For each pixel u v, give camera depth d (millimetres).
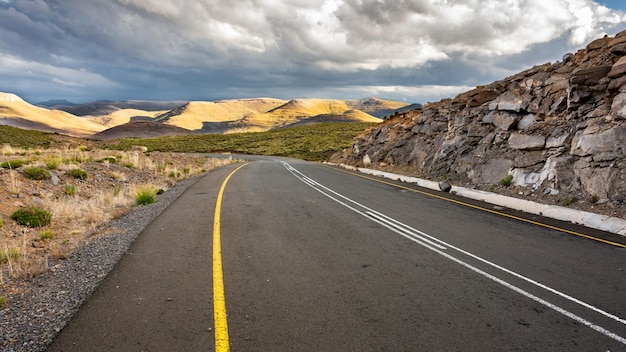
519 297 4598
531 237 7648
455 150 17609
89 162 15461
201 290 4609
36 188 9906
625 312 4238
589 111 12156
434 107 22828
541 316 4090
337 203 11430
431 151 19953
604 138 10773
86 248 6285
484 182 14305
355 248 6594
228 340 3447
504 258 6195
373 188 15445
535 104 14453
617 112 10812
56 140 49531
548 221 9297
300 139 66938
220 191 13641
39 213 7766
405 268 5590
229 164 31391
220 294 4488
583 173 10977
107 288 4617
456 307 4270
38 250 6172
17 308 4059
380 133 29016
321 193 13602
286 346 3365
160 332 3572
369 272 5383
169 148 64625
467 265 5785
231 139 77125
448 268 5629
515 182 13031
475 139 16844
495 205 11641
